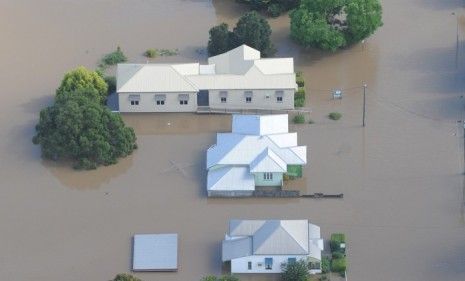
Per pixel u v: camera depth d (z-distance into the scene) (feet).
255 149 525.75
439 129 563.07
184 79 570.46
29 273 476.13
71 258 484.33
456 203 513.04
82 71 571.28
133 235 496.23
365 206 511.81
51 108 542.98
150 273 476.54
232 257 470.39
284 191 516.32
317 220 504.02
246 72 573.74
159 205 514.27
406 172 533.14
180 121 570.46
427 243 490.49
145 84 568.41
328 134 560.20
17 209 511.81
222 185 514.68
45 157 542.57
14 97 588.09
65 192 523.29
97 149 532.32
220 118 572.92
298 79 593.83
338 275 472.44
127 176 533.14
